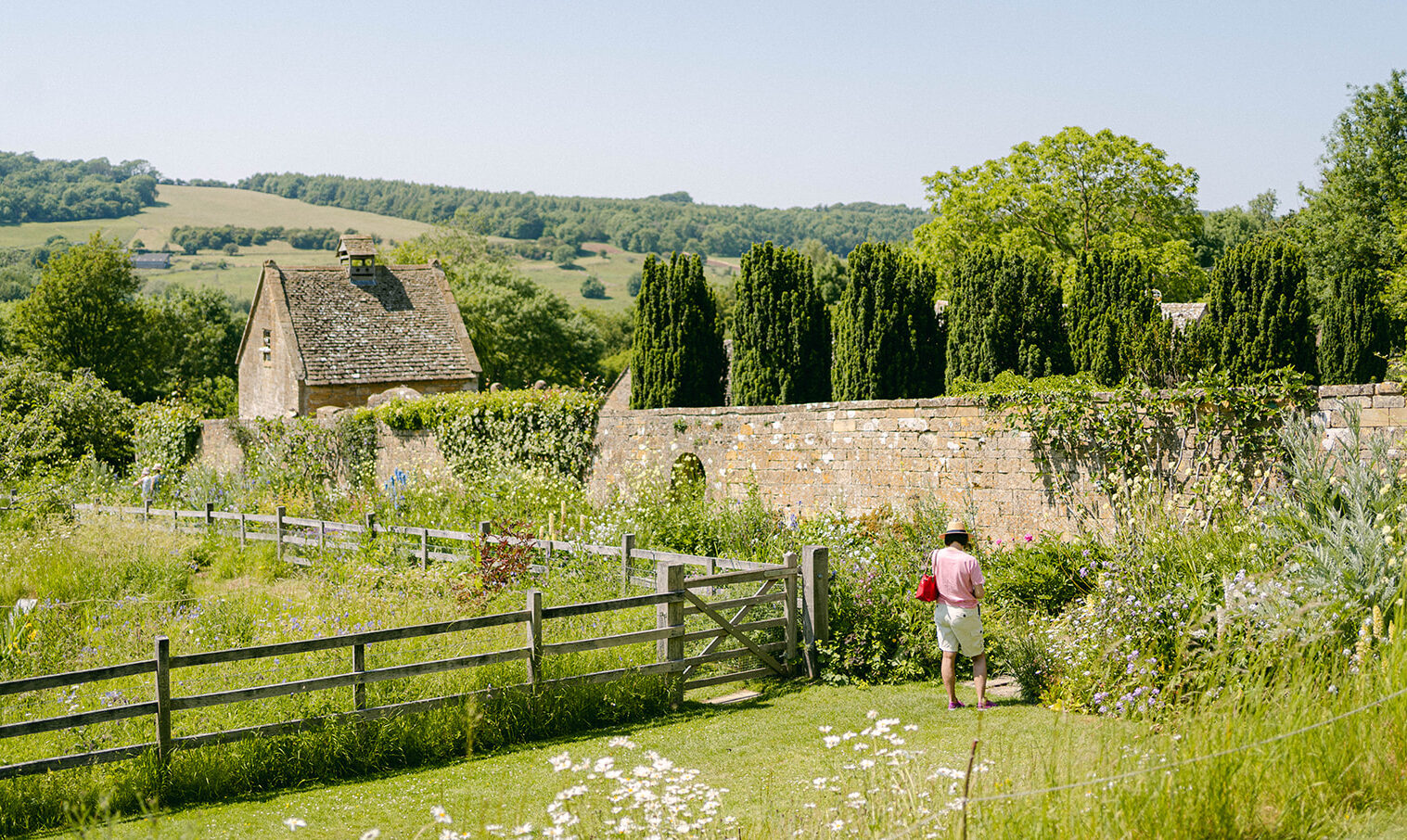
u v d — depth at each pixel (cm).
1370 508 740
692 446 1661
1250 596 663
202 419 3061
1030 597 967
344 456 2422
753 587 993
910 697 833
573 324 6050
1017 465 1231
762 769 664
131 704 734
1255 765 457
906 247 3981
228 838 588
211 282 11156
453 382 3309
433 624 765
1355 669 567
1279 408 993
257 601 1230
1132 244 3478
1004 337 1627
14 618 1041
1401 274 3061
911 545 1134
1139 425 1104
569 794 492
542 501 1703
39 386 3256
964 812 411
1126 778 449
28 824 627
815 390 1823
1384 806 455
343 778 708
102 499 2258
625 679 838
